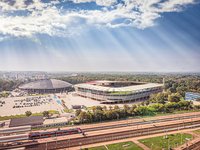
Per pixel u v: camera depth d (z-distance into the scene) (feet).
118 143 320.70
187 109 558.97
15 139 329.93
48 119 454.40
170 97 625.82
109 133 368.48
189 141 327.88
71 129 374.02
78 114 483.92
